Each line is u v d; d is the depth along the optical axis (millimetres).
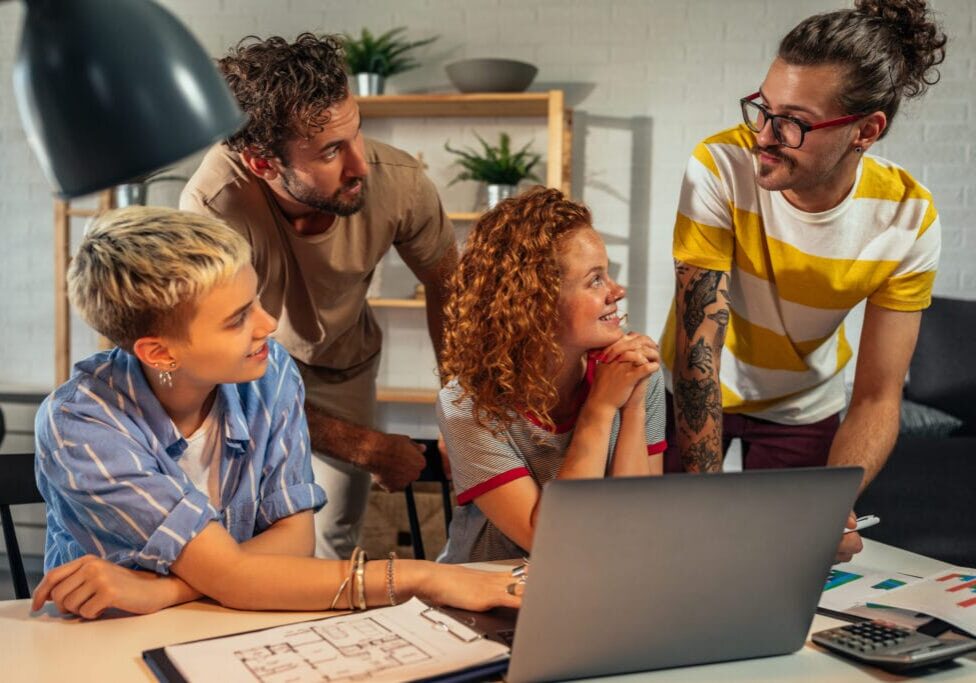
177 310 1000
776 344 1692
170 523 1028
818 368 1786
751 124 1443
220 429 1179
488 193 3998
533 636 793
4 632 941
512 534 1238
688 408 1566
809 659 893
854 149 1407
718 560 835
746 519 830
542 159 4148
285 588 1002
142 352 1027
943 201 3926
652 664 854
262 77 1453
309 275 1761
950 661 888
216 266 994
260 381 1233
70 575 984
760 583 860
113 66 628
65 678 820
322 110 1455
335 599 998
